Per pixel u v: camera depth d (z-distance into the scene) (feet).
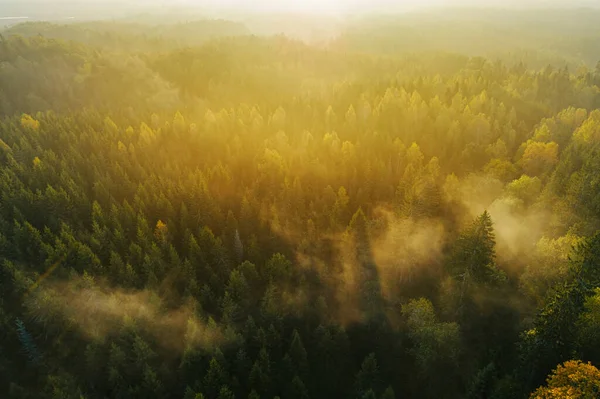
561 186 248.93
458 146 376.48
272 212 281.74
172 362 203.00
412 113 422.41
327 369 199.72
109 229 259.39
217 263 240.73
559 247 184.14
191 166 381.40
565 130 373.61
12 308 211.82
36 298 200.44
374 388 183.93
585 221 197.47
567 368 118.93
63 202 273.13
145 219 265.54
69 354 200.75
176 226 278.46
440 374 180.75
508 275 212.64
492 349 176.86
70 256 229.45
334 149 367.45
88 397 185.57
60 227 261.65
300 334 215.31
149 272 223.92
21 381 192.44
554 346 140.97
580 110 397.19
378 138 385.09
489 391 151.33
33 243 237.04
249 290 226.58
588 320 137.80
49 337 203.00
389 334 209.97
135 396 182.50
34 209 275.18
